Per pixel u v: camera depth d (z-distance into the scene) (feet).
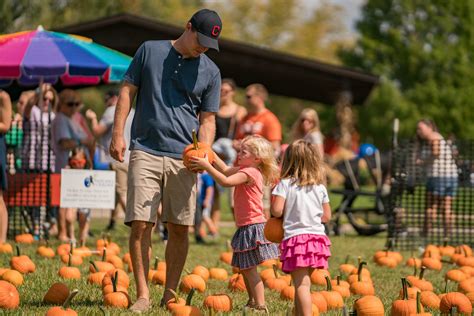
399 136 229.86
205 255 49.90
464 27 239.91
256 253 29.73
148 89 29.53
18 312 27.04
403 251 58.03
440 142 61.87
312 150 26.45
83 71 52.95
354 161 71.61
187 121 29.71
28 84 62.69
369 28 246.88
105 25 83.35
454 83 237.04
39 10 132.77
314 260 25.46
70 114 54.90
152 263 43.73
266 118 53.16
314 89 104.06
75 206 48.42
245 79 101.14
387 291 36.50
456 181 59.41
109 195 48.57
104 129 56.24
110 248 48.08
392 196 59.57
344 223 82.69
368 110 231.09
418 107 232.12
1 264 41.06
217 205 63.05
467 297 32.32
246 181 29.84
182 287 34.06
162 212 29.89
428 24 243.81
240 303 30.91
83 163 55.21
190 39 29.27
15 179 55.11
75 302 30.01
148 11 199.62
